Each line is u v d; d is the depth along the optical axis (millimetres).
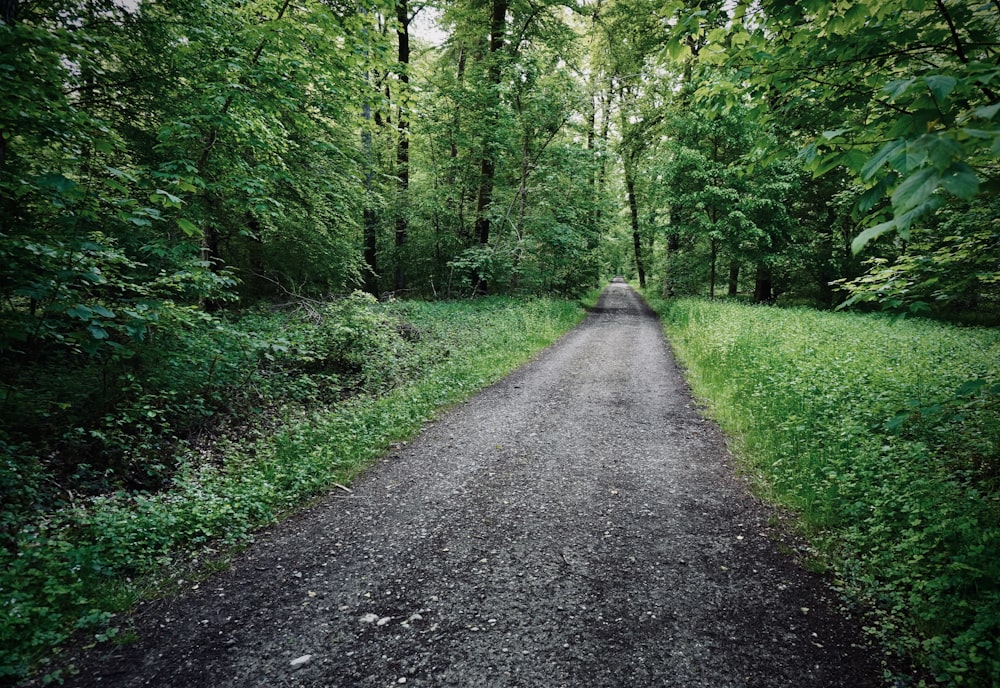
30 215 5000
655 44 21375
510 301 20078
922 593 3320
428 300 20594
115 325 4742
